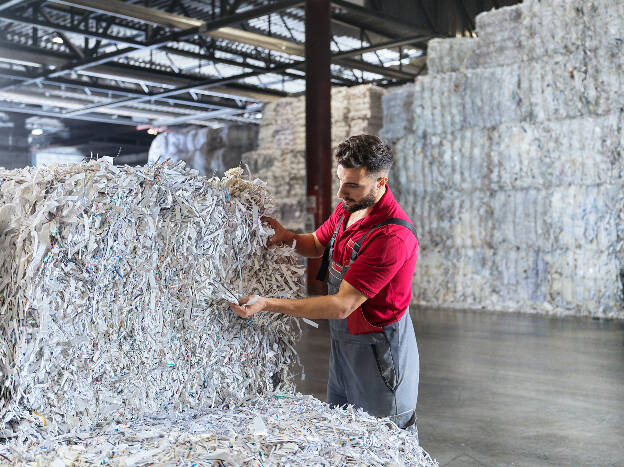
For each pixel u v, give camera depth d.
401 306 2.12
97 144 23.81
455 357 5.32
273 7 9.77
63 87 15.54
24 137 22.30
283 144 12.40
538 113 7.89
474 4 12.15
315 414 1.94
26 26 12.87
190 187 1.90
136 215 1.77
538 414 3.78
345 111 10.98
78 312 1.67
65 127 22.36
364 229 2.09
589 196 7.60
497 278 8.44
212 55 12.70
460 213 8.68
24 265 1.57
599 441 3.32
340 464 1.63
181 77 14.20
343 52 12.45
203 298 1.93
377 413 2.15
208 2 11.71
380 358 2.11
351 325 2.14
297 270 2.23
